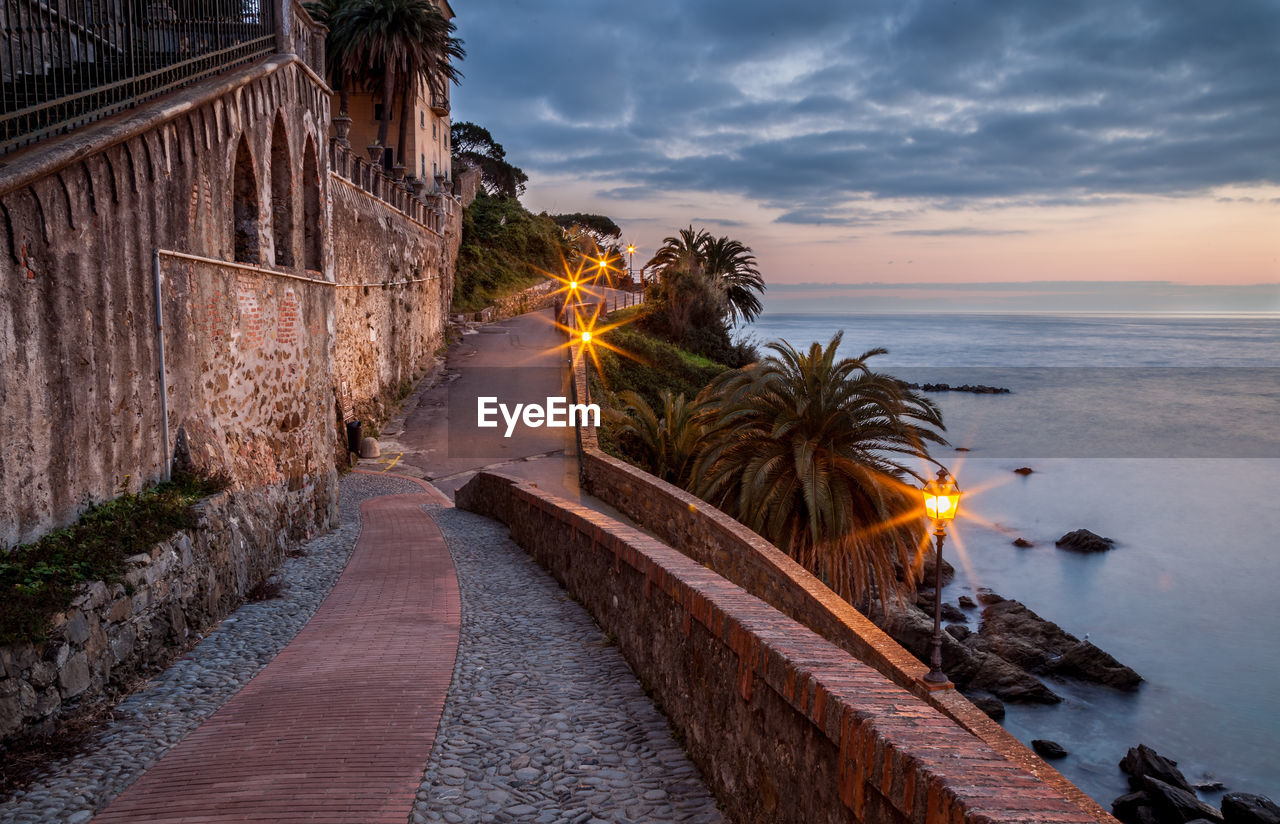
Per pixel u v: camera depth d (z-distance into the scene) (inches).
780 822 134.7
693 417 824.3
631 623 256.8
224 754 194.1
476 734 204.4
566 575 386.3
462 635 305.4
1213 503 1936.5
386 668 263.9
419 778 179.0
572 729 207.0
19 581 226.7
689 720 189.3
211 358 406.3
